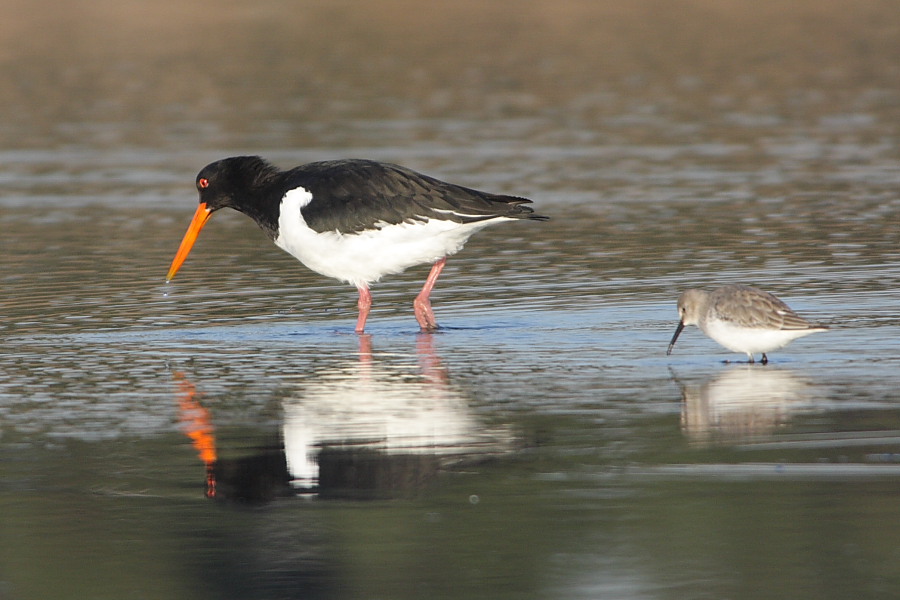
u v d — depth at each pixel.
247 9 45.47
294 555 9.67
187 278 18.59
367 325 16.03
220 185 16.86
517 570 9.38
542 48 39.41
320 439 11.68
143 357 14.55
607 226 21.33
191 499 10.59
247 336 15.48
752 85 34.41
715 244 19.81
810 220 21.31
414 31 42.16
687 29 42.03
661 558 9.48
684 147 27.86
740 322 13.51
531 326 15.65
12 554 9.72
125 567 9.52
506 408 12.43
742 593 9.04
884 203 22.48
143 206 23.62
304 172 16.31
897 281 17.12
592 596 9.07
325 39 40.78
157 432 11.98
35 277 18.58
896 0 45.72
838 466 10.81
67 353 14.71
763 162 26.33
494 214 15.56
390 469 11.01
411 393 12.98
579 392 12.90
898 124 29.75
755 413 12.09
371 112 31.66
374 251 15.80
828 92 33.38
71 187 25.20
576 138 28.81
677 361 13.98
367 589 9.20
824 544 9.60
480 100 32.94
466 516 10.13
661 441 11.44
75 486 10.83
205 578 9.39
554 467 10.98
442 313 16.48
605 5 46.19
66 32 41.44
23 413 12.57
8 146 28.81
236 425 12.12
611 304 16.55
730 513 10.06
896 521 9.87
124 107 32.53
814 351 14.09
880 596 8.97
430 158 26.72
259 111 31.88
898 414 11.93
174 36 41.16
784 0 46.25
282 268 19.28
